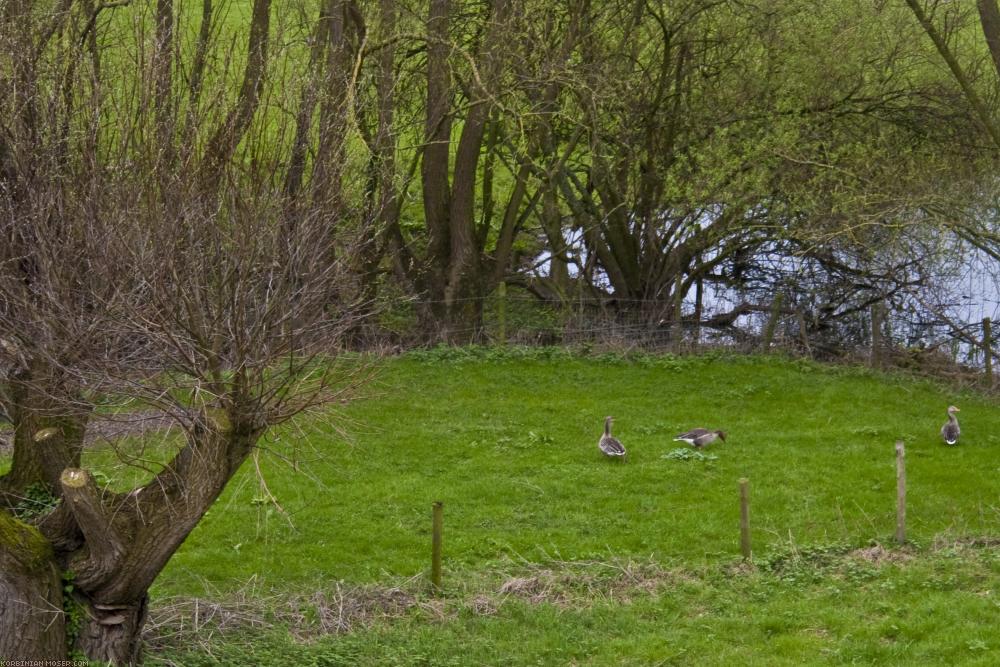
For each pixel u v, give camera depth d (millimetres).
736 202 33625
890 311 36875
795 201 34188
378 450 26781
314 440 27094
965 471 25922
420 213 42594
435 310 35094
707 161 33938
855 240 32375
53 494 14820
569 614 18109
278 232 12938
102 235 12602
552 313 37125
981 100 34406
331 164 13539
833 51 34562
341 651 16125
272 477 24953
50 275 12578
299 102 14188
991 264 35781
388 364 31641
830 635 17031
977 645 15930
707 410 30312
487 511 23562
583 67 33062
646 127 35875
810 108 35188
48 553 13273
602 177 35906
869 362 35031
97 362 12664
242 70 16984
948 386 33250
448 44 31156
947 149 35062
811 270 38375
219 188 12984
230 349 13180
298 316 13234
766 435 28453
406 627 17594
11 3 14766
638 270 37844
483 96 32531
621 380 32312
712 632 17344
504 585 19297
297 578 20078
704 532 22500
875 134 35406
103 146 13844
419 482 25047
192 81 15398
